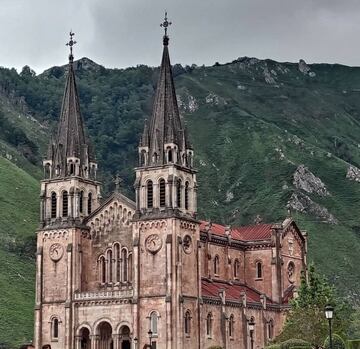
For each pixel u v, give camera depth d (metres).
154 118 130.12
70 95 138.75
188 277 124.75
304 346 100.38
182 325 120.81
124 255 129.88
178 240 123.19
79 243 131.12
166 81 131.38
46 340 129.50
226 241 150.75
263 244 153.88
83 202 134.62
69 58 141.12
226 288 144.12
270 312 144.88
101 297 126.81
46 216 133.75
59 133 137.12
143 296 122.81
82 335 128.25
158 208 125.12
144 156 128.62
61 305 129.38
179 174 127.00
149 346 116.44
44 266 132.00
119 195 131.50
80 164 134.88
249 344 135.88
